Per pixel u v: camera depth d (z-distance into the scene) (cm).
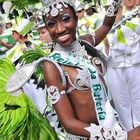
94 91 204
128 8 308
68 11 202
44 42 322
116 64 308
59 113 196
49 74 197
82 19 329
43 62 200
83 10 330
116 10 234
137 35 305
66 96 198
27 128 261
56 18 201
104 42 300
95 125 194
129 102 318
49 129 264
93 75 204
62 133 268
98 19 323
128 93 317
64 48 205
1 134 258
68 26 202
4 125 258
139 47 308
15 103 266
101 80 212
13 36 337
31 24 332
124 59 309
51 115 272
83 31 321
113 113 209
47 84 198
